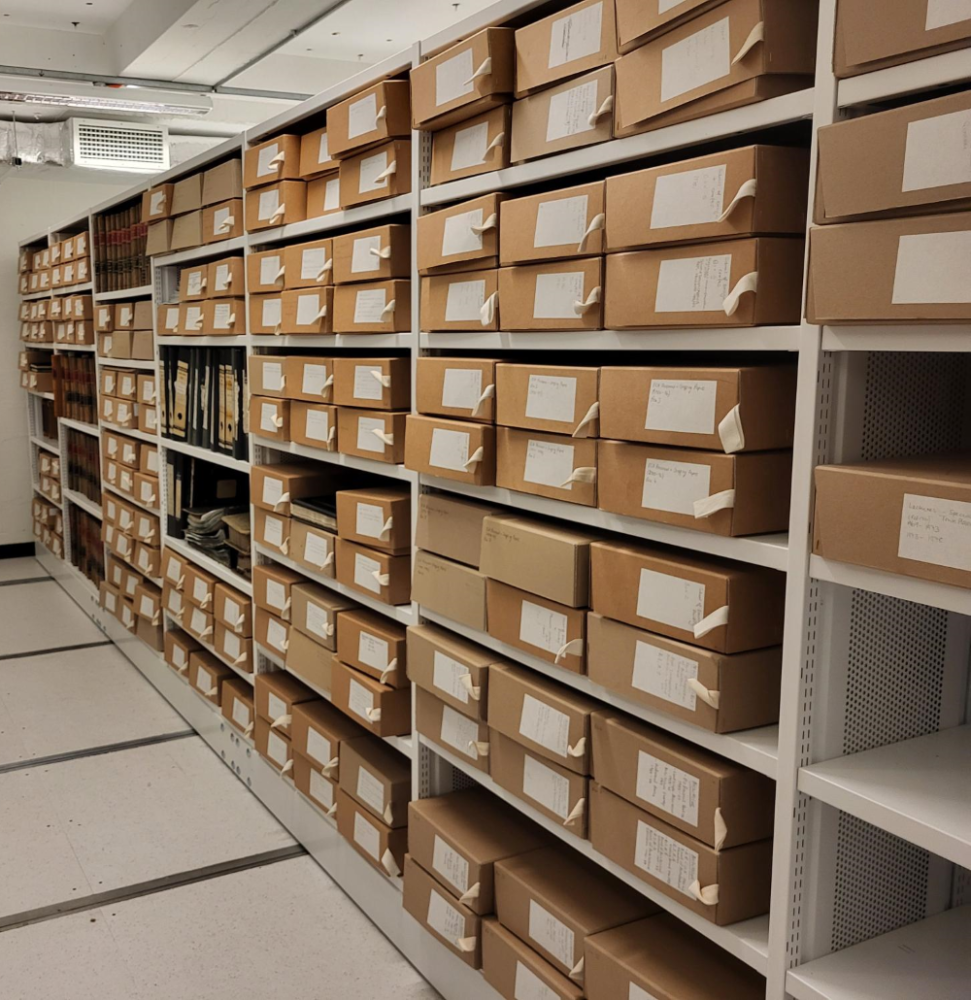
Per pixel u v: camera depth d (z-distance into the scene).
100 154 5.24
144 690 4.05
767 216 1.21
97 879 2.59
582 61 1.45
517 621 1.71
